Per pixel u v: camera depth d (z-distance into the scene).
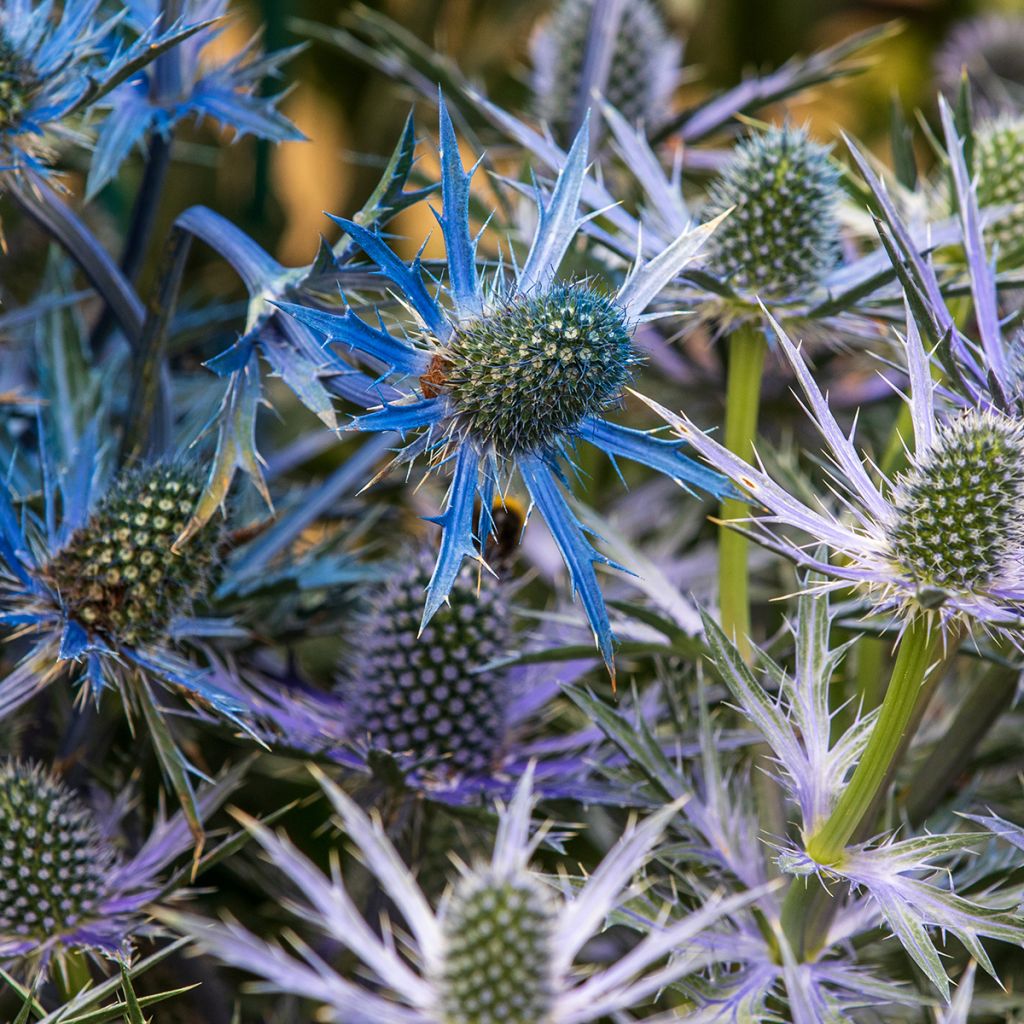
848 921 0.49
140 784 0.53
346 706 0.53
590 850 0.56
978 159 0.56
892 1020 0.52
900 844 0.47
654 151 0.59
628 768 0.51
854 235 0.57
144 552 0.48
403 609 0.52
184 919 0.41
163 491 0.48
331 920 0.42
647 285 0.47
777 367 0.60
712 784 0.50
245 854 0.56
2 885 0.48
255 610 0.54
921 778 0.52
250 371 0.47
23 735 0.53
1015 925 0.46
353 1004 0.41
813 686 0.48
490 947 0.42
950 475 0.45
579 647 0.50
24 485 0.52
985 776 0.57
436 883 0.55
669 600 0.52
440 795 0.51
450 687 0.52
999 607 0.45
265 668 0.54
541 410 0.46
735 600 0.51
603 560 0.46
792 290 0.51
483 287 0.47
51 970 0.50
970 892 0.49
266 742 0.49
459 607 0.52
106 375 0.54
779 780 0.48
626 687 0.58
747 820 0.50
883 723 0.46
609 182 0.60
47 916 0.48
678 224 0.51
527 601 0.59
